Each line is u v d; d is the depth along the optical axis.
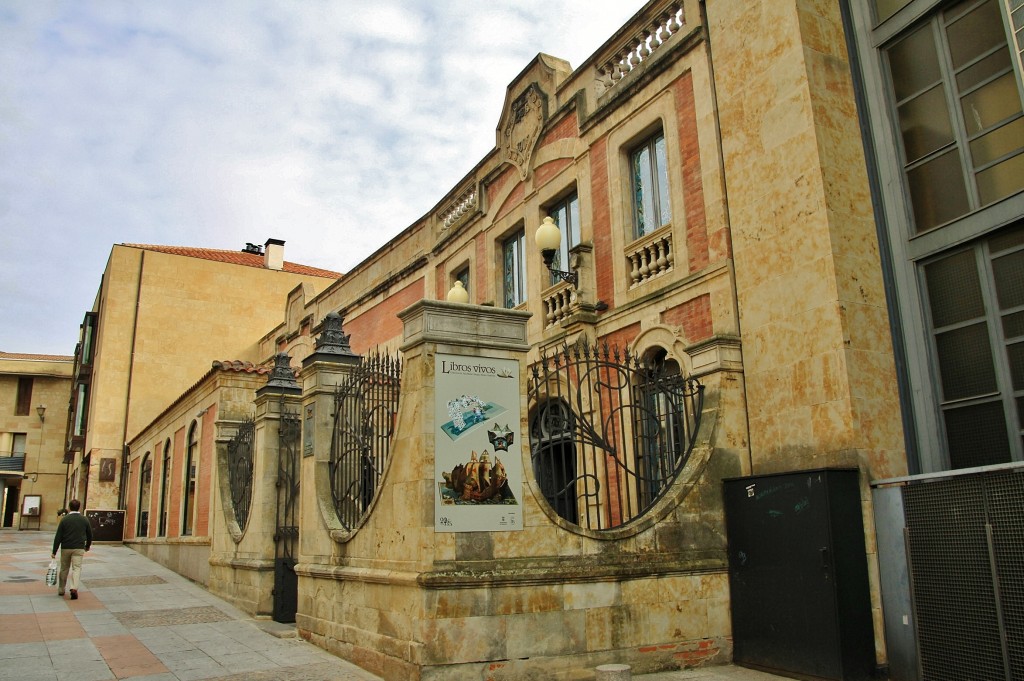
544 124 13.86
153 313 32.72
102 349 31.77
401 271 19.09
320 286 36.31
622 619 7.70
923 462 8.05
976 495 6.68
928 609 7.00
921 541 7.13
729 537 8.57
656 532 8.16
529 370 13.48
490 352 7.73
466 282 16.72
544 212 13.98
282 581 11.52
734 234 9.48
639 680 7.49
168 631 10.41
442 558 6.98
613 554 7.83
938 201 8.34
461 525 7.13
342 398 10.11
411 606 7.02
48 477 46.06
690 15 10.66
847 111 8.88
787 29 8.98
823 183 8.37
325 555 9.52
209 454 17.00
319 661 8.48
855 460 7.70
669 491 8.53
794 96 8.80
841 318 8.02
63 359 51.69
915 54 8.70
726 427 8.88
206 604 12.98
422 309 7.55
